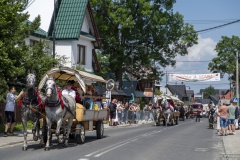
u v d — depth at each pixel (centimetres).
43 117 1672
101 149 1655
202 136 2502
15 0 2495
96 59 4234
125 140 2084
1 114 2462
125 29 5138
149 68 5634
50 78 1565
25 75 2473
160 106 3850
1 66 2078
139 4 5044
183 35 5506
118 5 5122
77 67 3522
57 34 3678
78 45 3831
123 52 5212
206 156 1548
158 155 1528
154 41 5381
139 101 6225
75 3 3859
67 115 1655
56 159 1347
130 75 6378
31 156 1409
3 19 2012
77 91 1891
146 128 3309
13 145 1750
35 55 2608
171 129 3209
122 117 3794
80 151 1573
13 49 2214
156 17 5119
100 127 2136
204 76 6259
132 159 1399
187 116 6844
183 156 1525
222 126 2522
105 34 5309
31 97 1561
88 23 4025
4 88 2256
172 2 5331
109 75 5656
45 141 1727
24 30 2491
